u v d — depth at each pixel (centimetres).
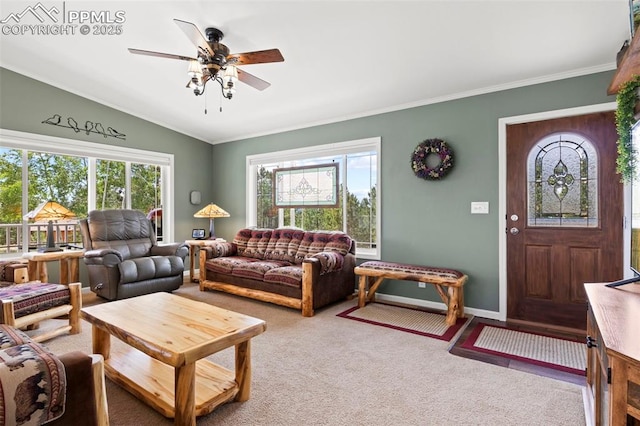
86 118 436
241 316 206
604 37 252
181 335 174
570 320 308
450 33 261
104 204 468
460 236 361
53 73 382
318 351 258
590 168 300
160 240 531
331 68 328
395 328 309
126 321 196
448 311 323
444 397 195
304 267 345
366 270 367
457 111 363
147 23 279
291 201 509
